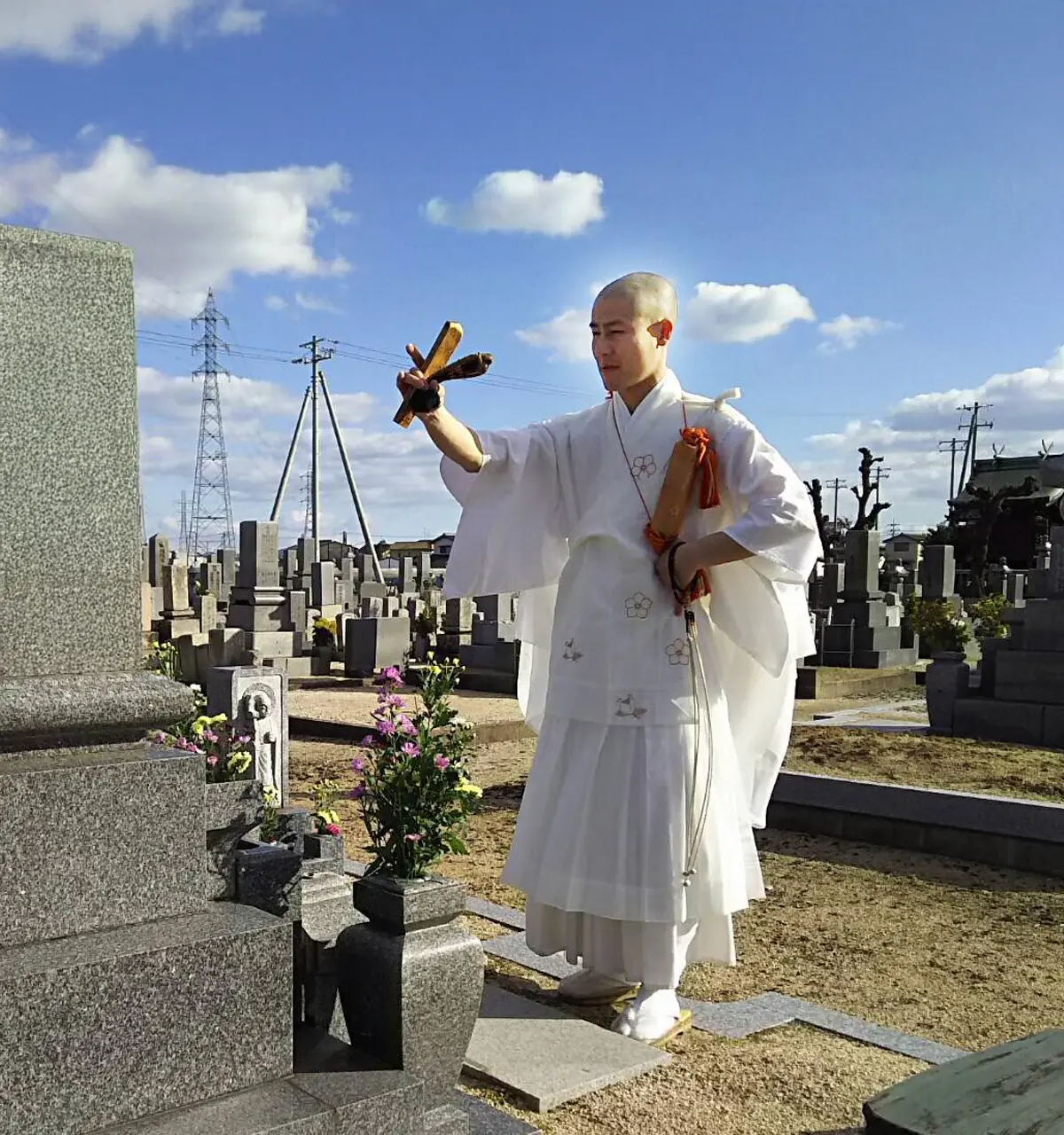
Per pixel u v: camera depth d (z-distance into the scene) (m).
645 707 4.03
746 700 4.45
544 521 4.40
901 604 25.95
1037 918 5.84
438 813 3.39
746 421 4.17
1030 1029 4.30
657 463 4.18
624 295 4.25
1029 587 12.30
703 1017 4.25
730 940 4.27
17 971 2.33
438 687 3.77
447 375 3.75
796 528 3.92
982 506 48.91
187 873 2.77
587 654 4.14
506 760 11.11
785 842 7.54
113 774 2.64
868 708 14.51
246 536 19.41
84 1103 2.40
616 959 4.16
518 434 4.34
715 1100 3.47
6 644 2.62
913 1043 4.02
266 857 3.05
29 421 2.68
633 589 4.11
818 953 5.24
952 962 5.12
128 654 2.83
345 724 12.45
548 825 4.18
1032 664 11.20
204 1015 2.60
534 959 4.89
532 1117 3.33
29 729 2.56
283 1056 2.76
